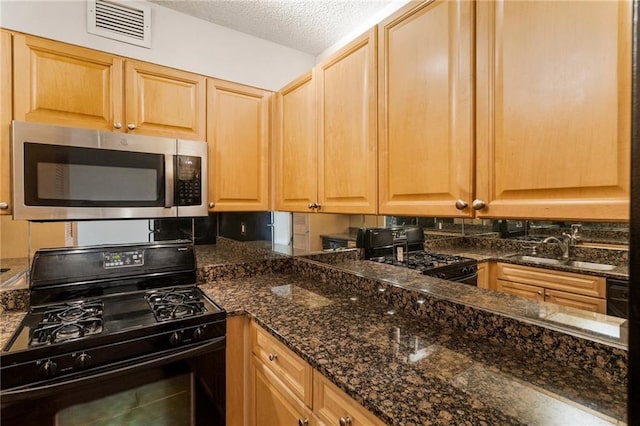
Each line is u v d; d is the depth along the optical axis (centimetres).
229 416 143
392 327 126
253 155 195
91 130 142
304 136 167
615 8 66
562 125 74
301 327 125
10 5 135
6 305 141
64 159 137
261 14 179
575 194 73
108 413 114
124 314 136
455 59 96
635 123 35
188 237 207
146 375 121
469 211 93
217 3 170
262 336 134
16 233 151
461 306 122
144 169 155
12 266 150
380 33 121
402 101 113
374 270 162
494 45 87
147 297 158
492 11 87
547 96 77
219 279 196
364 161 129
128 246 166
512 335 107
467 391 83
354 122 134
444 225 128
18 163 128
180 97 173
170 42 175
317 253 200
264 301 157
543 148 77
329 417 96
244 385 147
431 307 133
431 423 71
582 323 92
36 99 138
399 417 72
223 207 184
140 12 166
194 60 181
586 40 70
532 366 95
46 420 105
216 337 137
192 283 178
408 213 111
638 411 34
